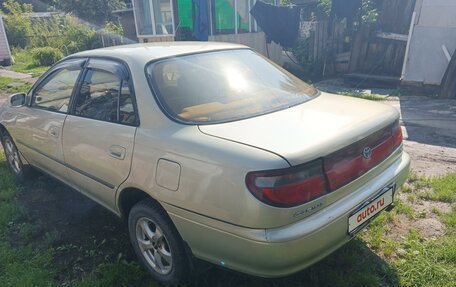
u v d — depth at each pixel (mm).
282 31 10641
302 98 2848
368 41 9289
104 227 3422
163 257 2586
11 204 3857
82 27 19422
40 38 19562
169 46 3119
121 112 2715
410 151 4852
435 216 3332
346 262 2723
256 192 1924
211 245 2178
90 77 3109
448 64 7434
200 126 2328
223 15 11625
